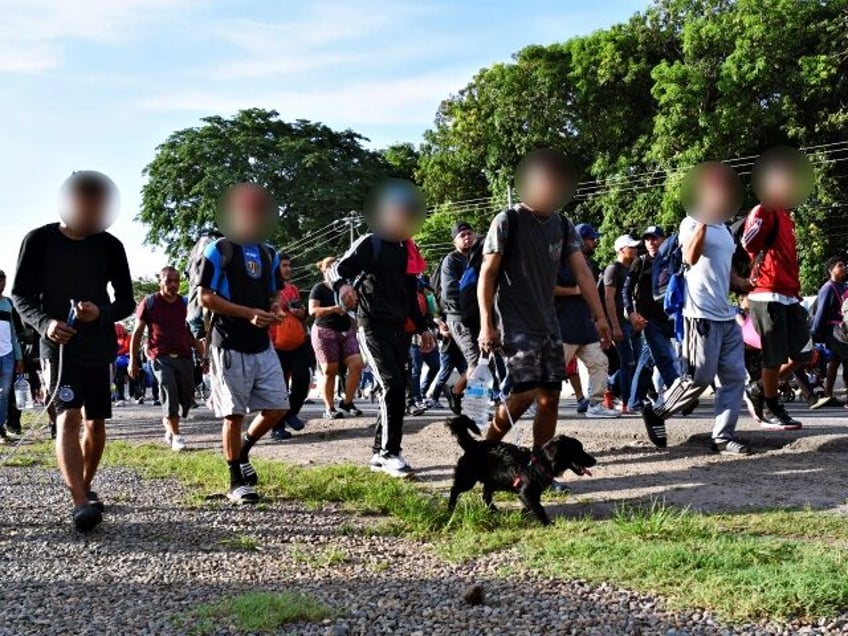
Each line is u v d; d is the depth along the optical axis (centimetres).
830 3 3122
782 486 590
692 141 3186
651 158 3259
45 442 1104
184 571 454
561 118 3775
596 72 3650
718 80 3161
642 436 817
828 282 1150
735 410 716
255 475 659
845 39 3036
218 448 995
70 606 403
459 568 432
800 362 789
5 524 581
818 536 451
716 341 710
